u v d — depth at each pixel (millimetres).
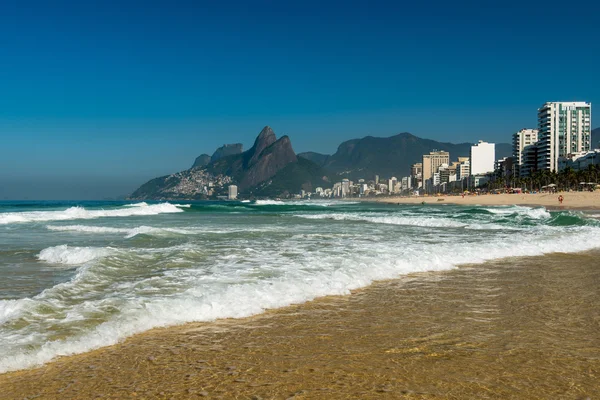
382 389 4617
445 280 10461
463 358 5504
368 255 13305
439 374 5012
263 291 8648
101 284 9164
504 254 14500
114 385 4727
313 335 6387
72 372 5066
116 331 6371
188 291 8414
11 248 15453
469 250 14758
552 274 11281
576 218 26469
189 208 73125
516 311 7758
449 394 4504
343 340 6172
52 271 11109
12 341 5770
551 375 5000
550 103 176000
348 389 4617
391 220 31062
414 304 8203
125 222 31266
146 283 9195
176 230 22000
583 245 16625
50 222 31406
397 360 5434
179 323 6906
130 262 11742
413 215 40688
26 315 6793
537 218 31344
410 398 4414
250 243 16828
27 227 25828
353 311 7691
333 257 12781
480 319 7250
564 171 141750
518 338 6285
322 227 25703
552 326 6883
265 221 32750
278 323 6973
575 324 6992
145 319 6871
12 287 9195
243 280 9492
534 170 184625
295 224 28828
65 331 6199
